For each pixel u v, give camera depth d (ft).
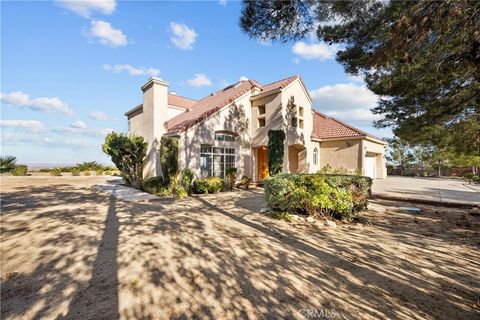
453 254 17.46
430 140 28.02
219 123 56.24
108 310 10.47
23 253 16.89
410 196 43.91
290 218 26.89
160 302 11.10
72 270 14.29
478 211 31.17
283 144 55.11
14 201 38.29
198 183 47.85
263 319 9.97
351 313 10.44
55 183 66.03
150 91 56.49
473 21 16.87
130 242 19.16
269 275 13.96
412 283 13.21
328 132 72.23
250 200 40.55
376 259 16.47
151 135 55.57
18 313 10.30
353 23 20.88
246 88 63.26
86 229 22.76
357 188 27.25
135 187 53.78
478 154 28.89
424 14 17.15
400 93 25.93
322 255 17.08
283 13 20.40
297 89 62.59
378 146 83.87
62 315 10.15
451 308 10.90
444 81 22.47
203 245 18.74
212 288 12.41
